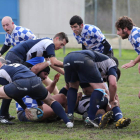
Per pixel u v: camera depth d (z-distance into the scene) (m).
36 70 14.20
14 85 12.16
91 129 12.54
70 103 13.32
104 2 60.25
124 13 60.69
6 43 19.14
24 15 58.88
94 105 12.51
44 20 59.00
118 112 13.09
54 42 14.42
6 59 14.31
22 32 17.45
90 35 18.03
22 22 59.06
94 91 12.62
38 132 12.13
